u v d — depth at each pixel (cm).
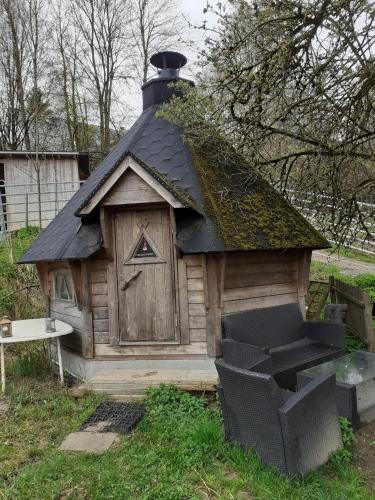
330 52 549
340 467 380
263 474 370
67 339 696
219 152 698
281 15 563
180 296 594
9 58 2684
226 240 560
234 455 399
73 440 461
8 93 2755
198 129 658
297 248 652
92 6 2728
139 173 560
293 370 543
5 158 1816
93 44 2773
